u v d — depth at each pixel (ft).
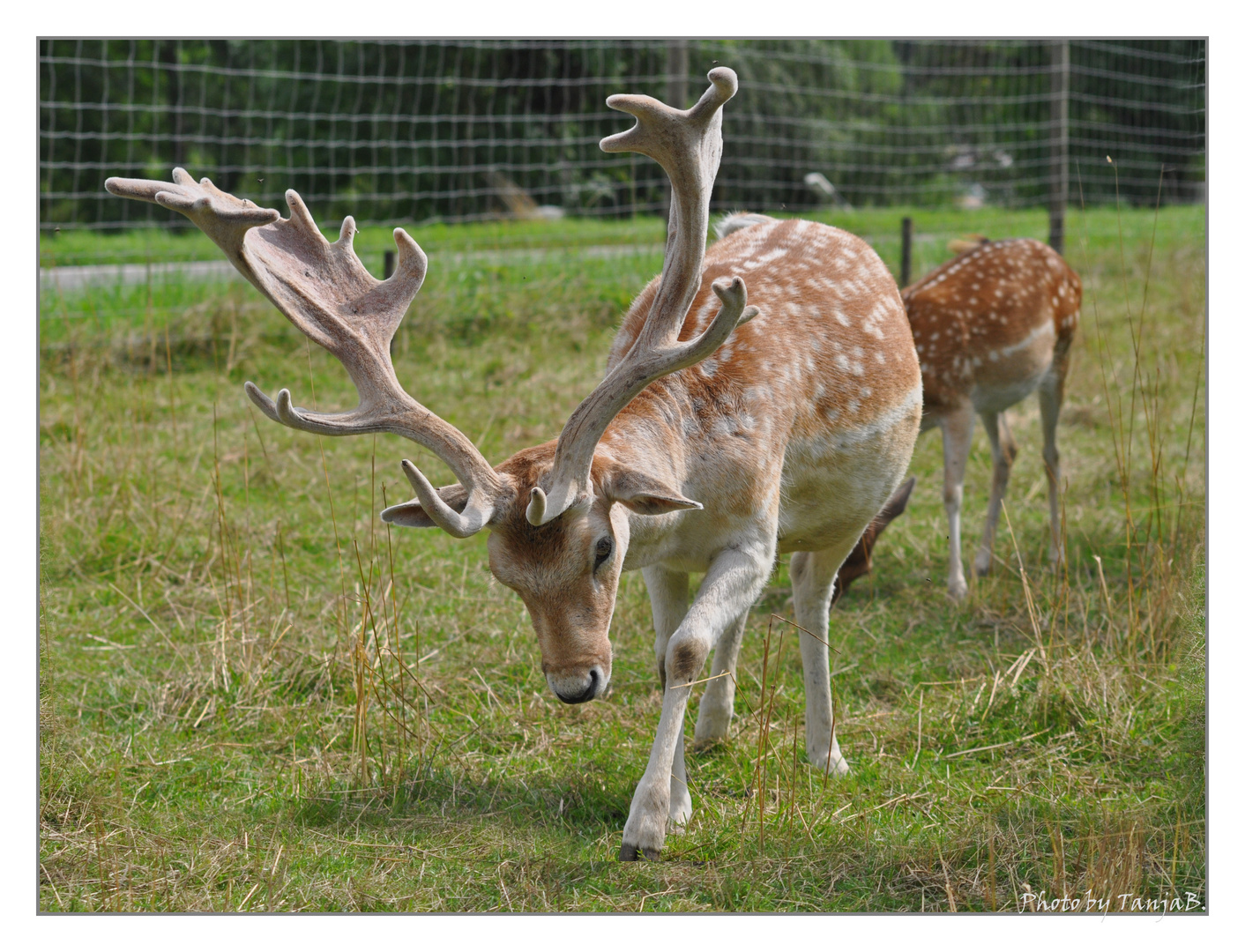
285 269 10.63
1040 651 14.51
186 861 10.83
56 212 62.08
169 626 16.20
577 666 9.98
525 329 31.89
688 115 9.54
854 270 12.79
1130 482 21.95
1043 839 11.16
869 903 10.23
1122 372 28.63
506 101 67.15
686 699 10.73
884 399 12.39
